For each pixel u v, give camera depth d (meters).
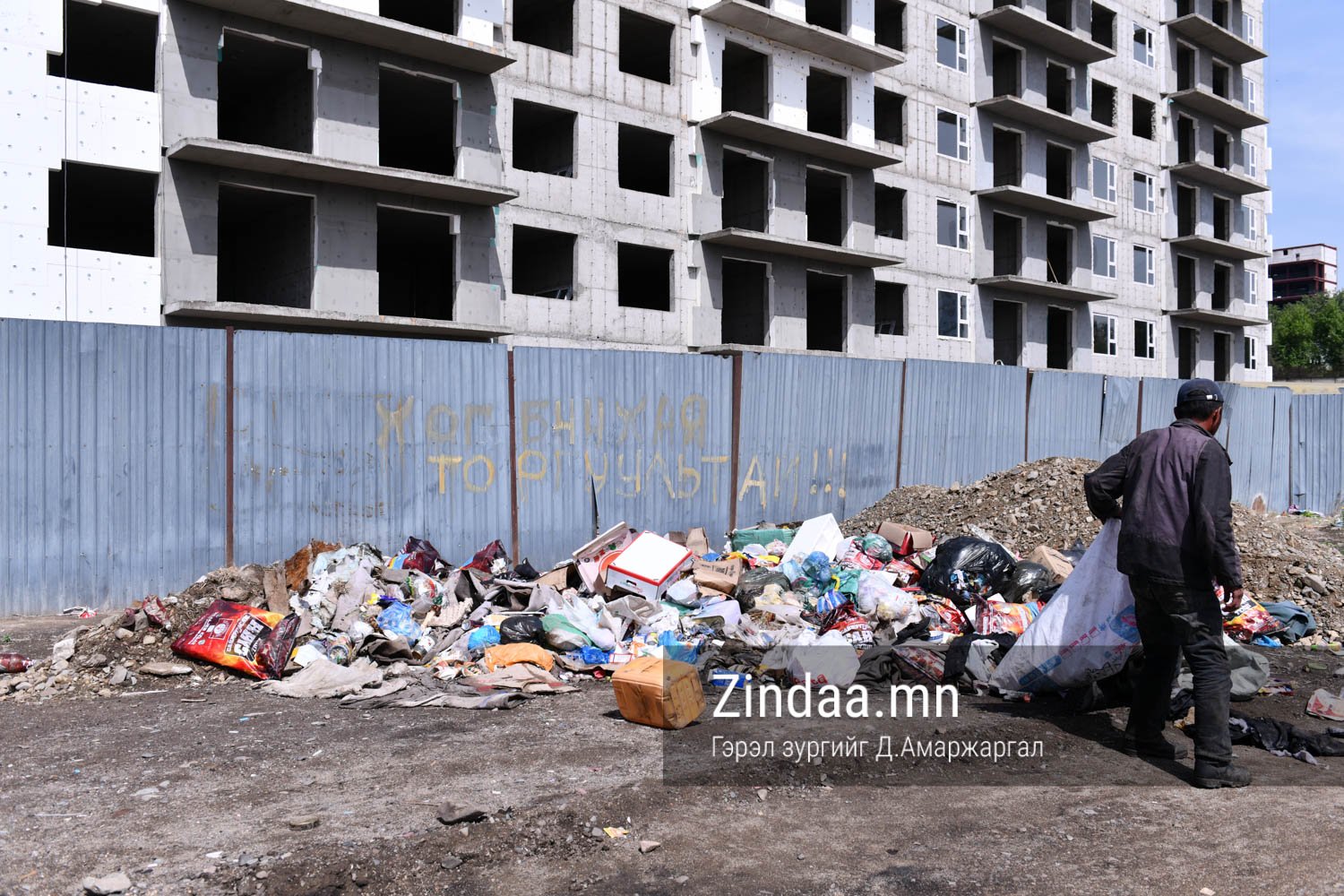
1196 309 43.47
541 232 27.00
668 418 13.08
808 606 9.71
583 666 7.71
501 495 11.66
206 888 3.69
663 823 4.41
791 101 30.58
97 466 9.55
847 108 31.97
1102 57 38.56
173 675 7.34
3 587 9.18
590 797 4.61
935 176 34.47
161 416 9.82
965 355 35.41
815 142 30.16
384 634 8.24
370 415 10.84
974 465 17.20
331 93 22.72
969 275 35.59
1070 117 37.03
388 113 27.61
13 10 18.77
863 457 15.40
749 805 4.67
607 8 26.84
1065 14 38.56
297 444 10.45
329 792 4.75
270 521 10.32
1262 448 22.28
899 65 33.38
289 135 23.77
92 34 22.12
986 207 36.09
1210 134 45.78
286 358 10.38
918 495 14.62
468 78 24.61
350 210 23.25
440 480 11.27
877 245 33.00
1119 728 5.99
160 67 20.55
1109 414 19.80
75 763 5.30
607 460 12.52
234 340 10.14
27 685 7.12
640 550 10.09
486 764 5.20
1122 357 41.22
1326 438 24.12
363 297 23.44
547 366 11.99
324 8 21.34
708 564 10.80
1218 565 4.94
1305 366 85.75
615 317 27.00
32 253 18.88
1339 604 9.85
